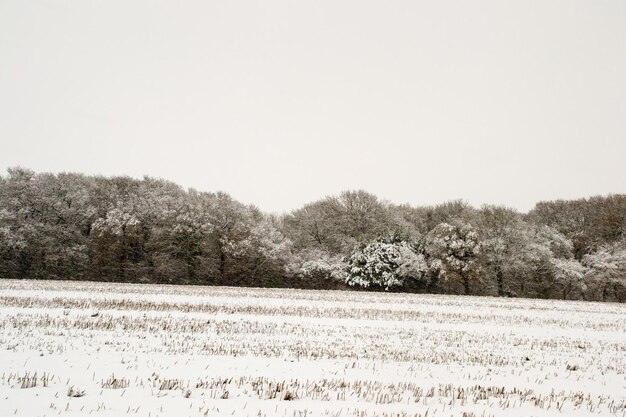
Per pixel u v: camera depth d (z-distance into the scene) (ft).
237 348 44.45
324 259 190.49
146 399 27.02
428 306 99.30
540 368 42.22
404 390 31.96
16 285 107.24
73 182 192.54
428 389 32.71
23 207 172.45
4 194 174.70
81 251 169.58
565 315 91.86
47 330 49.01
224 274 174.40
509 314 89.40
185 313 69.72
